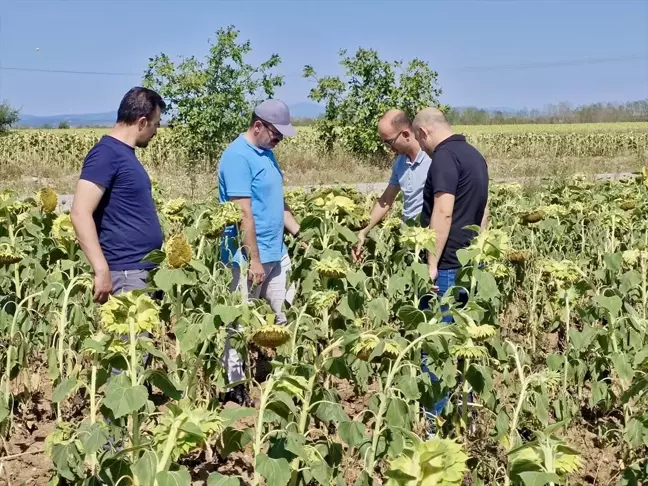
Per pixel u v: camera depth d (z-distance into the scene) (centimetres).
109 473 258
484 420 392
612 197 894
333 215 511
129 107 414
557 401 403
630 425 328
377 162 2538
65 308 425
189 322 361
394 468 188
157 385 283
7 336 420
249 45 2173
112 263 422
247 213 475
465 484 334
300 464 295
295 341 398
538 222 738
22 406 449
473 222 452
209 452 395
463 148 450
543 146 3491
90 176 404
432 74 2512
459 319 333
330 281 439
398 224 611
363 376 372
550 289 584
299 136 2722
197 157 2159
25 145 2467
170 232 725
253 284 481
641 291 552
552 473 216
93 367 336
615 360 392
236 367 478
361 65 2505
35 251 559
